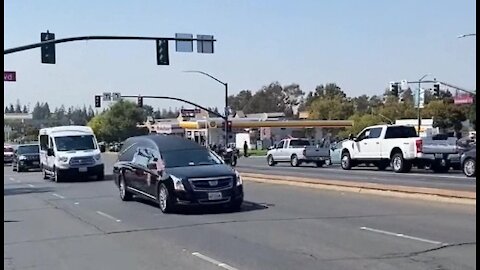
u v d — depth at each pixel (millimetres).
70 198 22328
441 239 11477
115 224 14945
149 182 18094
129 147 20641
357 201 18484
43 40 29422
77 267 9992
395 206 16906
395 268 9102
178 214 16516
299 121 97000
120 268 9773
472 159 28203
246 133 104125
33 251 11578
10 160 61188
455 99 81438
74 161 31844
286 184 25453
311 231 12898
